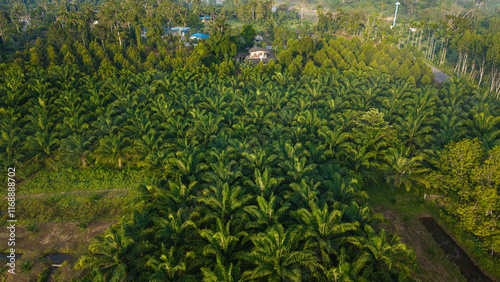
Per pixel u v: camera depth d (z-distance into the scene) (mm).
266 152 35688
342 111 50438
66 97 50969
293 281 20594
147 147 38656
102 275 20328
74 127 43344
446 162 32375
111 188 37062
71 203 34344
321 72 66938
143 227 26094
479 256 26781
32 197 35375
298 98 53875
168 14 122500
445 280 25188
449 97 53906
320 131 40781
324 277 21344
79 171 40031
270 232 21656
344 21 138000
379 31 111125
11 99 51438
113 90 56312
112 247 22766
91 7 104125
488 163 28766
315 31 134875
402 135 41844
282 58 77875
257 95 55781
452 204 31406
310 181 30984
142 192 29156
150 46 97000
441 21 97062
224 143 38969
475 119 42812
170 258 21734
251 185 29547
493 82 70375
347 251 23438
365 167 36500
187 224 24359
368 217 25891
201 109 52500
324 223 23391
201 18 159375
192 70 71562
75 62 75188
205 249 22516
